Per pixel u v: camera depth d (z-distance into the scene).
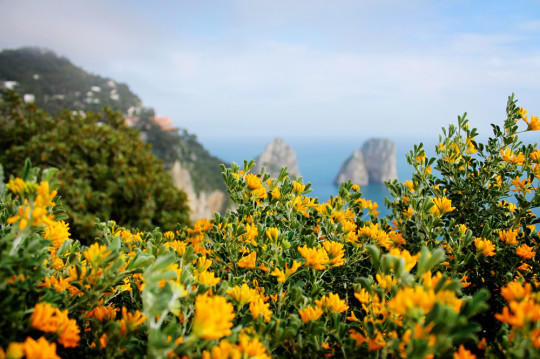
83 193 7.21
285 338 0.90
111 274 0.87
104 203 7.32
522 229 1.75
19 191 0.76
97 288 0.87
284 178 1.71
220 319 0.64
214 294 0.99
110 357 0.83
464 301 0.70
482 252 1.37
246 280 1.34
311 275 1.23
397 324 0.80
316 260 1.07
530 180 1.65
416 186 1.78
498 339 0.93
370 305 0.99
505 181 1.77
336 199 1.78
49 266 1.12
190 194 51.03
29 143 8.38
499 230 1.61
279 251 1.27
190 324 0.93
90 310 0.90
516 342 0.71
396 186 1.90
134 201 7.77
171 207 8.50
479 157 1.85
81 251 1.42
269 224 1.67
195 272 1.12
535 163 1.64
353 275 1.50
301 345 0.90
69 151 8.18
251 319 0.95
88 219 6.72
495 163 1.73
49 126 9.56
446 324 0.59
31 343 0.63
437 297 0.67
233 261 1.46
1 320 0.73
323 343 1.04
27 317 0.85
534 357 0.65
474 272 1.50
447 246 1.46
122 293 1.21
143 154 9.23
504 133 1.76
